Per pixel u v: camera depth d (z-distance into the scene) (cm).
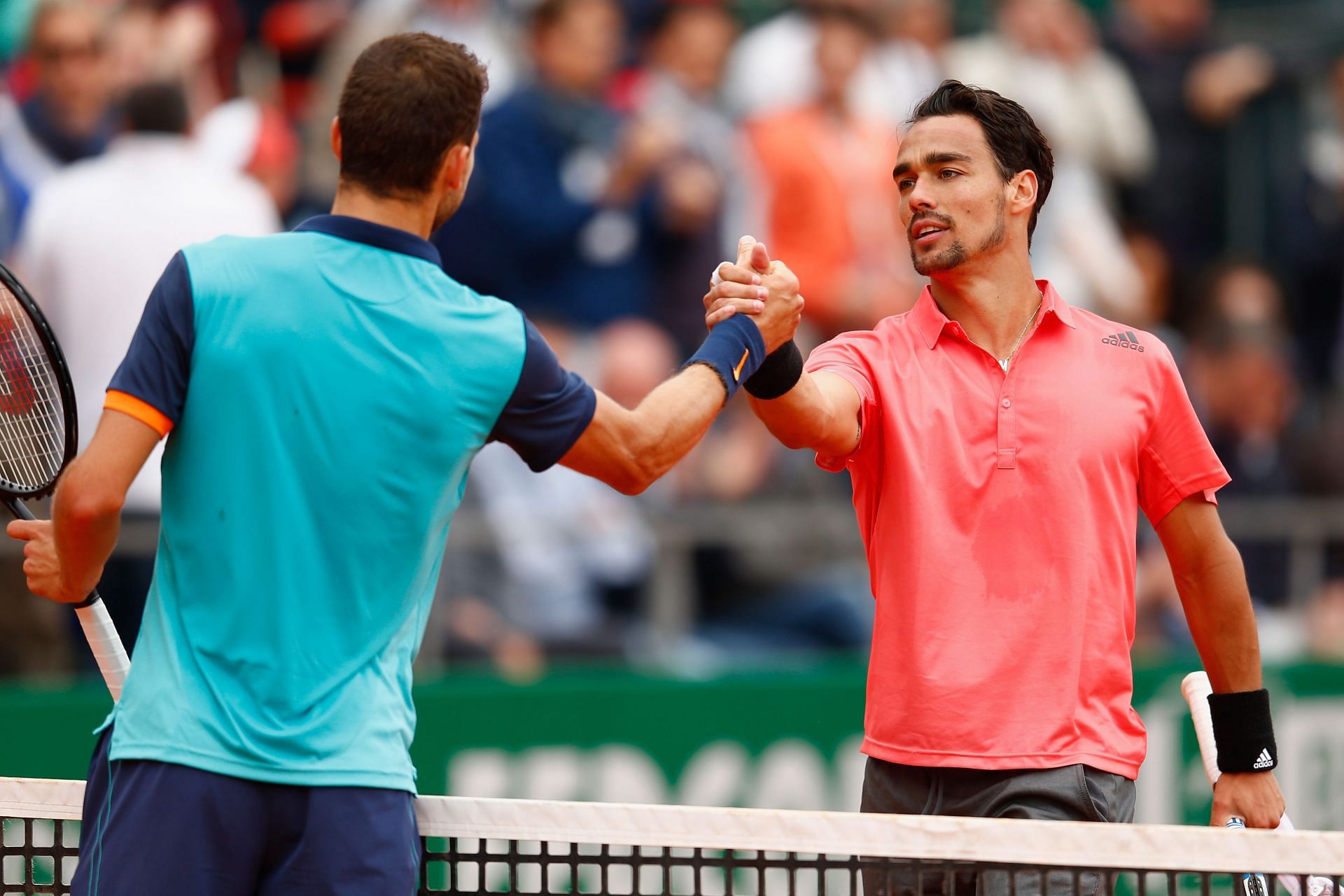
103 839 912
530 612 2441
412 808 936
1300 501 2975
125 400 908
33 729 2133
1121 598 1084
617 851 1708
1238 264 3256
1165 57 3544
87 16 2603
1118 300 3334
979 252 1107
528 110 2802
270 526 909
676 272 2888
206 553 914
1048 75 3375
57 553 948
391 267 941
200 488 917
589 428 973
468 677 2338
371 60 962
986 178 1109
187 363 920
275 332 916
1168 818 2494
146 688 914
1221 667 1134
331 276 930
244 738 891
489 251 2778
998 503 1073
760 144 3002
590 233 2819
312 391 915
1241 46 3734
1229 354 3089
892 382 1109
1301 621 2764
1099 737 1059
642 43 3109
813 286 2970
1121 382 1105
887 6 3231
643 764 2323
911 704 1067
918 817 932
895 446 1092
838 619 2562
